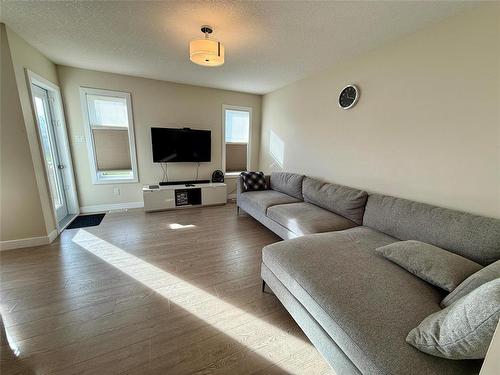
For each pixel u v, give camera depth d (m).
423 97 1.98
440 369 0.82
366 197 2.40
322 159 3.24
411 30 2.01
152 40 2.40
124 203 4.06
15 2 1.78
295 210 2.72
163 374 1.21
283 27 2.06
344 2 1.67
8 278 1.97
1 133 2.30
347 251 1.66
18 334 1.41
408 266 1.37
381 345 0.92
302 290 1.34
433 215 1.76
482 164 1.65
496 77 1.54
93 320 1.54
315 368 1.27
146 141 4.04
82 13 1.93
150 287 1.91
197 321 1.57
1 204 2.39
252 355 1.33
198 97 4.29
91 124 3.65
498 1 1.51
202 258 2.42
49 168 3.09
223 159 4.77
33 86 2.68
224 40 2.33
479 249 1.45
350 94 2.70
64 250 2.48
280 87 4.15
